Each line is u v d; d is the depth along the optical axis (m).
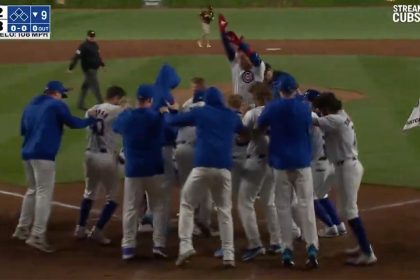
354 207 21.78
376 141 39.31
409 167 34.44
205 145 21.25
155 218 22.48
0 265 21.66
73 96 52.12
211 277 20.58
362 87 55.53
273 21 96.44
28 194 24.12
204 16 76.31
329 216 24.61
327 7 106.81
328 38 82.94
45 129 23.03
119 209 28.14
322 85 56.75
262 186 22.75
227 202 21.62
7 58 69.81
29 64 65.94
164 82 22.94
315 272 21.02
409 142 39.03
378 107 48.00
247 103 26.62
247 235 22.47
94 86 47.34
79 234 24.50
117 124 22.22
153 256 22.66
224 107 21.72
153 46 76.69
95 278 20.47
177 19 98.44
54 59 68.75
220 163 21.22
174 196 29.92
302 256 22.66
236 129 21.70
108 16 101.25
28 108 23.61
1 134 41.12
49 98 23.64
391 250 23.08
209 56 69.00
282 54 71.06
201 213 24.58
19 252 22.98
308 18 98.69
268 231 25.03
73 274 20.83
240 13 102.62
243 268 21.44
